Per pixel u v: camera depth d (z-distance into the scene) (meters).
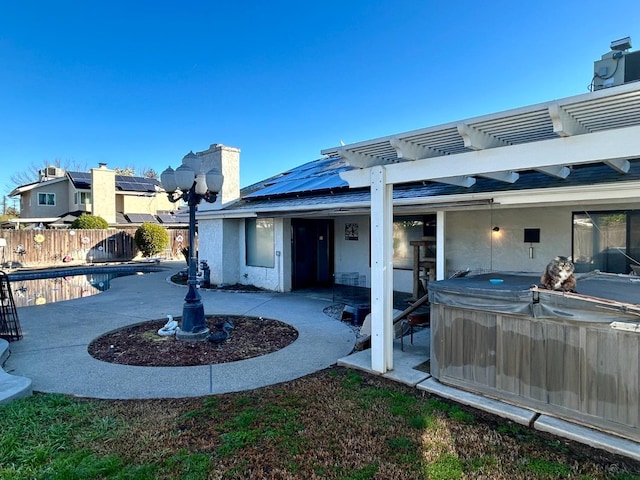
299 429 3.52
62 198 31.75
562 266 3.76
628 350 3.28
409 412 3.86
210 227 13.44
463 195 6.51
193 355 5.85
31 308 9.35
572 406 3.57
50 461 2.95
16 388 4.16
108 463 2.91
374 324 4.96
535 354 3.80
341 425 3.60
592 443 3.26
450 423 3.64
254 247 12.75
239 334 7.05
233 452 3.14
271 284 12.06
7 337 6.61
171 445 3.23
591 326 3.45
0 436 3.25
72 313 8.78
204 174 6.89
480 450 3.18
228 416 3.79
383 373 4.89
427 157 4.64
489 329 4.13
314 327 7.51
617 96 2.93
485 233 8.84
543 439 3.38
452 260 9.38
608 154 3.28
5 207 47.22
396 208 7.83
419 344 6.28
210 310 9.06
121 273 19.50
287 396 4.28
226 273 12.99
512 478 2.80
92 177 28.44
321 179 12.12
